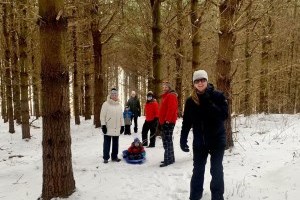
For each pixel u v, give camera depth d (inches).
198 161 197.6
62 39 212.8
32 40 678.5
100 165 328.2
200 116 189.0
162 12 644.1
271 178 228.7
